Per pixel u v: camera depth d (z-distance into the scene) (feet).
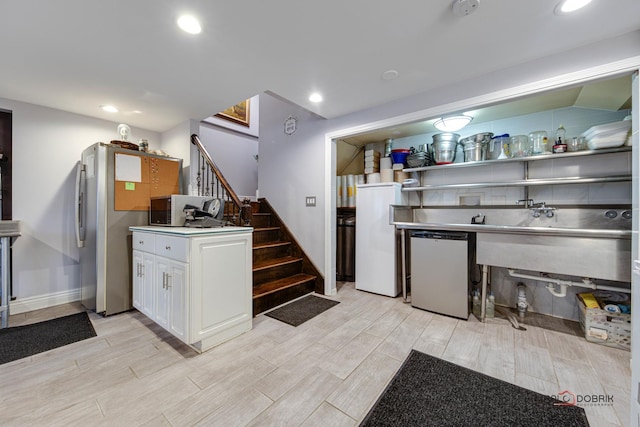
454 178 10.35
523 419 4.28
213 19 5.20
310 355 6.18
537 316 8.39
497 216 9.43
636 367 3.30
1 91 8.25
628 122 6.59
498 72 7.07
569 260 6.40
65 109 9.67
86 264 9.07
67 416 4.35
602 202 7.76
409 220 10.84
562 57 6.25
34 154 9.25
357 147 13.80
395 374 5.46
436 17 5.18
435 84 7.85
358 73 7.24
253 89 8.14
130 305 8.94
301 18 5.19
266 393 4.90
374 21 5.29
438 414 4.40
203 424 4.19
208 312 6.39
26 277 9.11
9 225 7.97
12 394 4.87
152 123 11.19
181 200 8.03
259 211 13.07
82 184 9.20
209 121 14.35
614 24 5.30
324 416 4.36
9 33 5.53
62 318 8.36
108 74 7.29
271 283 10.03
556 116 8.58
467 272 8.11
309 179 11.29
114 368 5.67
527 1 4.74
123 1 4.68
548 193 8.52
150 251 7.47
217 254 6.59
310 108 9.57
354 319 8.22
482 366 5.72
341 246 12.92
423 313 8.69
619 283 7.48
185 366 5.74
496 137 9.14
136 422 4.23
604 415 4.35
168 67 6.95
